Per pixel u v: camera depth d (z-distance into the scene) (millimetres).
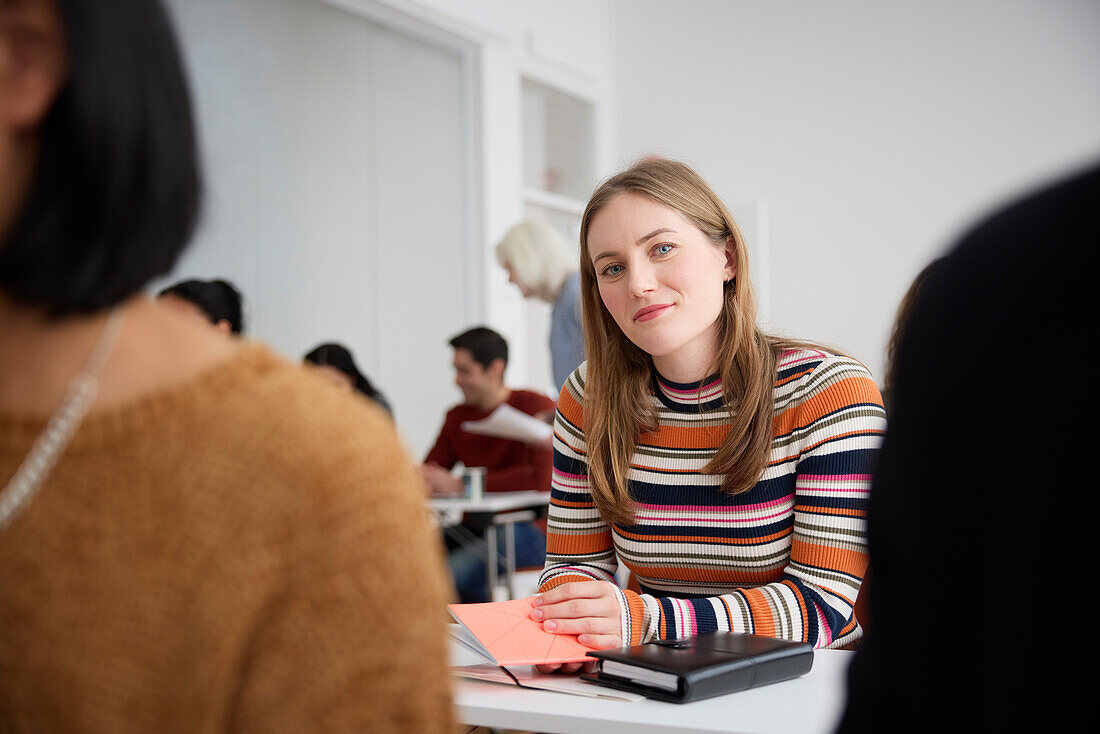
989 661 544
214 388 531
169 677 493
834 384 1545
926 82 5773
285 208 4426
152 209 507
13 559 494
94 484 502
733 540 1575
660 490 1610
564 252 4047
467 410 4109
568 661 1288
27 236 486
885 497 587
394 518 536
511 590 3535
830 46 6027
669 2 6457
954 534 553
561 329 3986
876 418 1531
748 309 1578
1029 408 530
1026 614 530
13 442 509
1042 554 525
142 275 510
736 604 1439
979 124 5645
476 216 5555
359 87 4859
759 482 1554
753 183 6223
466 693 1248
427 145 5277
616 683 1233
